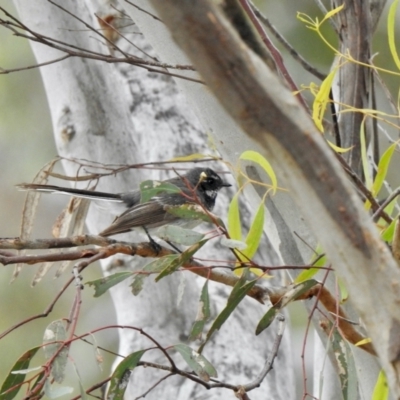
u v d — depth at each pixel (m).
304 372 6.54
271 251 12.47
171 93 13.23
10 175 19.47
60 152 11.10
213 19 3.94
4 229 19.78
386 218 7.47
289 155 4.18
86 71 10.80
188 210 7.39
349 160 8.72
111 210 10.41
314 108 7.37
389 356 4.41
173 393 10.63
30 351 6.82
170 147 12.78
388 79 16.80
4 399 6.86
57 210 20.78
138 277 7.48
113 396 6.97
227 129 7.55
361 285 4.36
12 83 18.55
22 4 10.74
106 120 10.95
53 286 18.38
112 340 18.44
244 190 8.12
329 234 4.30
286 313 12.06
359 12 8.86
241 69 4.04
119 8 12.44
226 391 10.60
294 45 17.08
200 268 7.13
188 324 11.07
